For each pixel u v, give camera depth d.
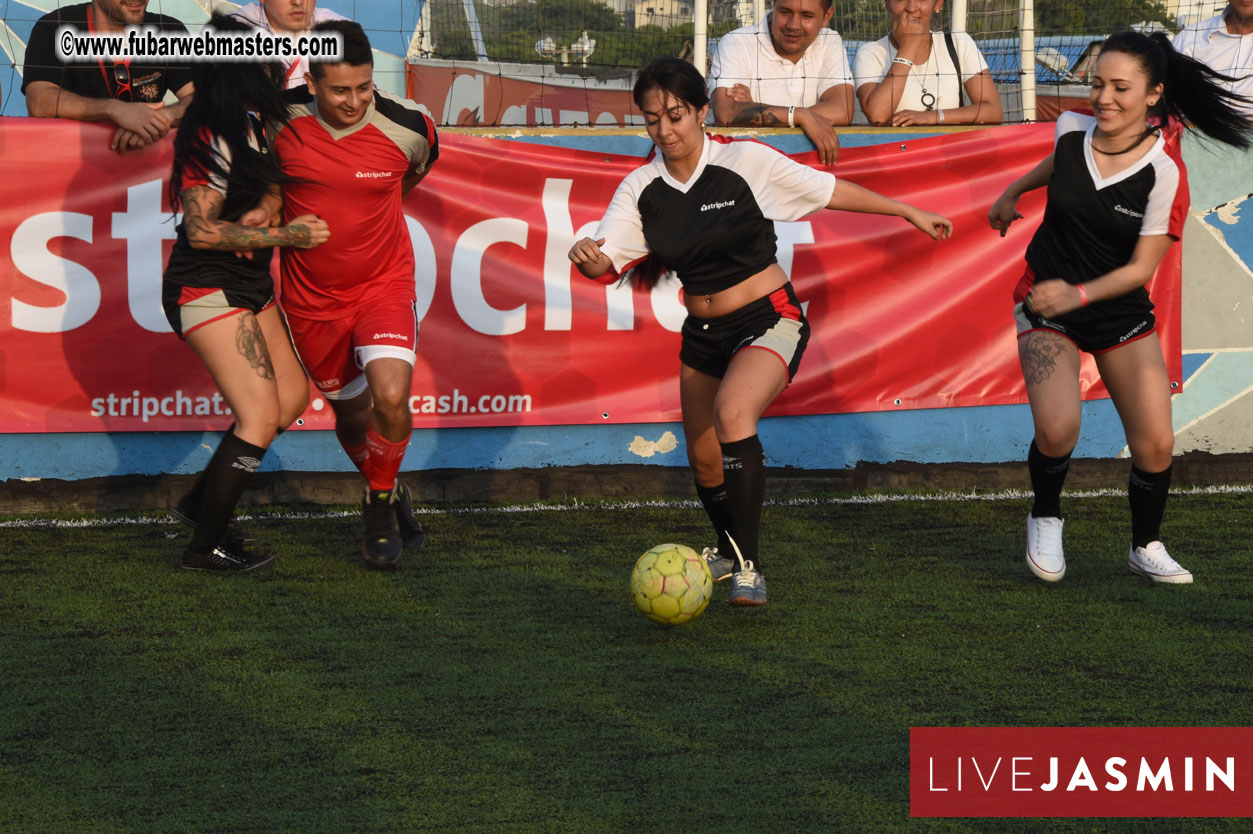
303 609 12.27
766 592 12.72
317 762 8.50
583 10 24.47
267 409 13.51
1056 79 23.56
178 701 9.68
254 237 12.62
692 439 12.87
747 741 8.88
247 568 13.77
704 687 10.01
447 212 17.48
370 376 13.12
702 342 12.49
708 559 13.34
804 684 10.09
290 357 14.23
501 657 10.77
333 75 12.33
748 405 11.71
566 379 18.03
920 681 10.18
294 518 16.45
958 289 18.64
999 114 19.86
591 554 14.70
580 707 9.55
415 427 17.66
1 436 16.73
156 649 10.97
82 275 16.66
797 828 7.54
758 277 12.24
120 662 10.61
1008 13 21.48
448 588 13.11
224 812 7.73
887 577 13.59
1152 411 12.93
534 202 17.75
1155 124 14.26
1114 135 12.27
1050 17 23.36
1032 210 18.77
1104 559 14.46
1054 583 13.34
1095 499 17.67
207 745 8.80
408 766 8.43
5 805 7.84
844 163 18.14
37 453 16.86
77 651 10.91
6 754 8.64
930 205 18.44
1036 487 13.38
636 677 10.25
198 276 13.22
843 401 18.48
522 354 17.88
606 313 18.03
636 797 7.95
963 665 10.59
